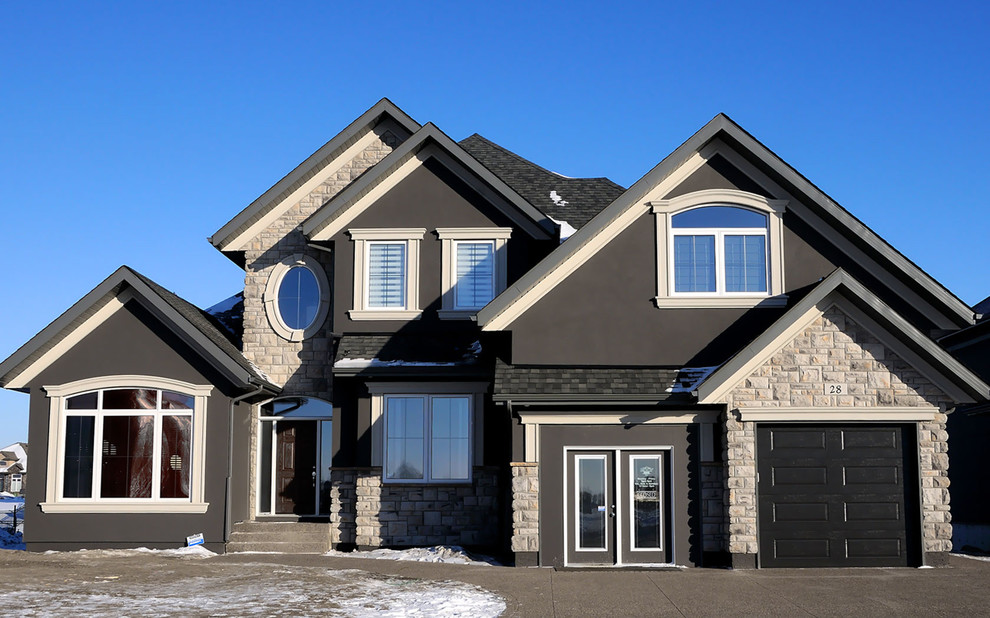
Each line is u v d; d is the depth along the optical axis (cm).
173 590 1402
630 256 1833
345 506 1992
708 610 1275
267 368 2150
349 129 2189
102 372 1936
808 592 1409
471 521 1944
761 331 1812
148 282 1950
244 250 2208
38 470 1916
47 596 1329
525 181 2402
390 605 1291
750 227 1845
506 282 2038
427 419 1984
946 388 1673
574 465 1725
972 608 1285
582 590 1428
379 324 2041
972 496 2277
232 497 1945
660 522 1709
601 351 1806
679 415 1720
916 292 1838
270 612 1231
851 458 1692
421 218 2066
